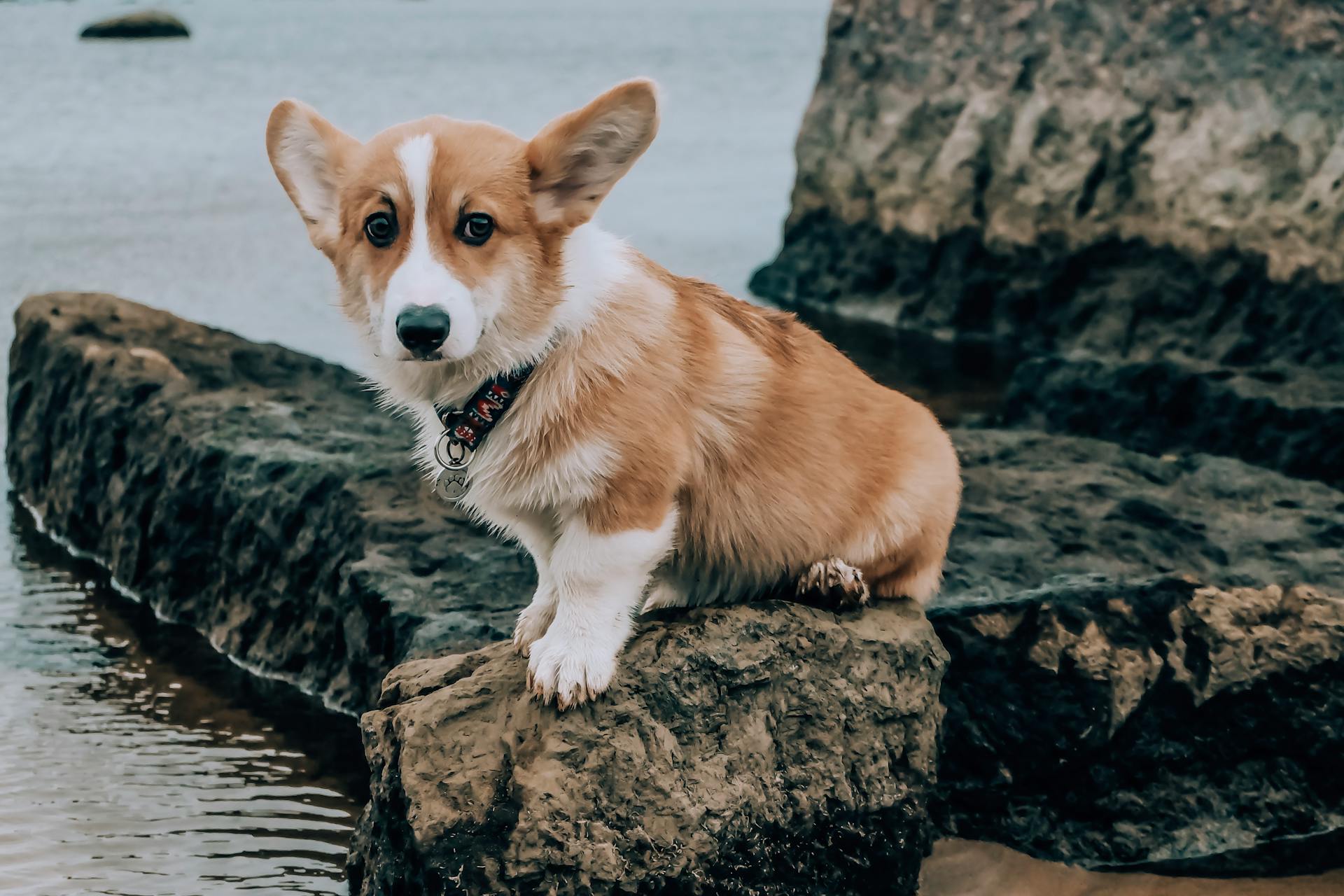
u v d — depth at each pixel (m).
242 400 2.29
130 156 5.14
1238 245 3.06
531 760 1.58
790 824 1.66
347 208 1.60
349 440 2.20
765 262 4.00
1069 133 3.37
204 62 8.40
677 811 1.60
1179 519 2.04
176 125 5.87
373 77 8.01
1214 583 1.91
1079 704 1.81
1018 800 1.82
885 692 1.69
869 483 1.71
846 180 3.80
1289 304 2.96
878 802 1.68
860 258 3.75
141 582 2.20
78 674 2.05
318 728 1.96
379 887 1.61
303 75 7.95
